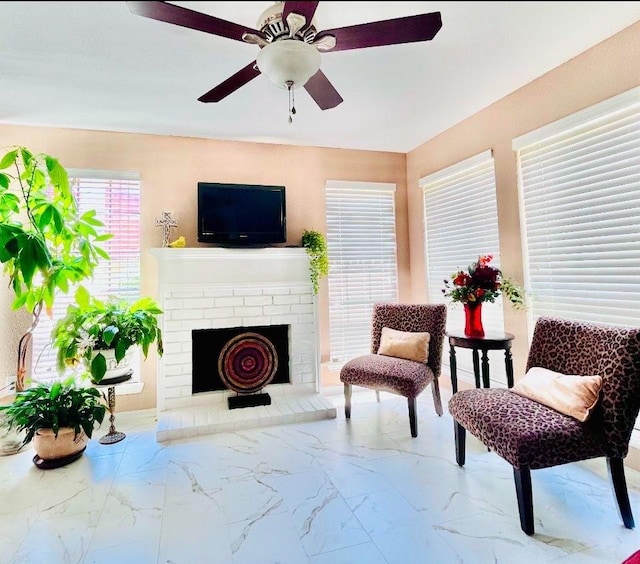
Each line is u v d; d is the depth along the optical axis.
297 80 1.67
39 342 3.07
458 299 2.71
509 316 2.89
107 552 1.63
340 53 2.19
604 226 2.24
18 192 3.02
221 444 2.66
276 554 1.60
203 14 1.36
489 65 2.39
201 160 3.49
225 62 2.23
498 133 2.93
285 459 2.42
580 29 2.05
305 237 3.55
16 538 1.73
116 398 3.21
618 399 1.72
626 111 2.12
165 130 3.27
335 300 3.87
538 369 2.10
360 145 3.86
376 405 3.39
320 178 3.86
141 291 3.29
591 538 1.65
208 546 1.65
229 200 3.38
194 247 3.43
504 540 1.65
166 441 2.72
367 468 2.28
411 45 2.13
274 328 3.58
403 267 4.14
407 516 1.83
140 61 2.20
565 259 2.48
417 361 2.99
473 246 3.28
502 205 2.94
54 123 3.05
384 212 4.11
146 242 3.32
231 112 2.94
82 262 2.70
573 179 2.42
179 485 2.14
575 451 1.68
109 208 3.25
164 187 3.37
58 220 2.57
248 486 2.12
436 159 3.67
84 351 2.63
